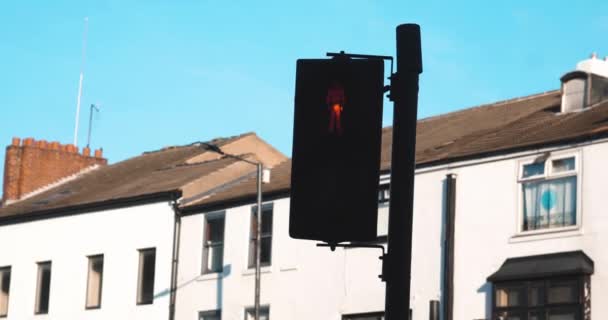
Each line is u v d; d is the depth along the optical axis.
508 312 50.84
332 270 60.78
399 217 16.27
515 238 51.91
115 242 75.44
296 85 16.47
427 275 55.06
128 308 73.00
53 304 78.94
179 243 70.88
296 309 62.06
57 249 79.88
